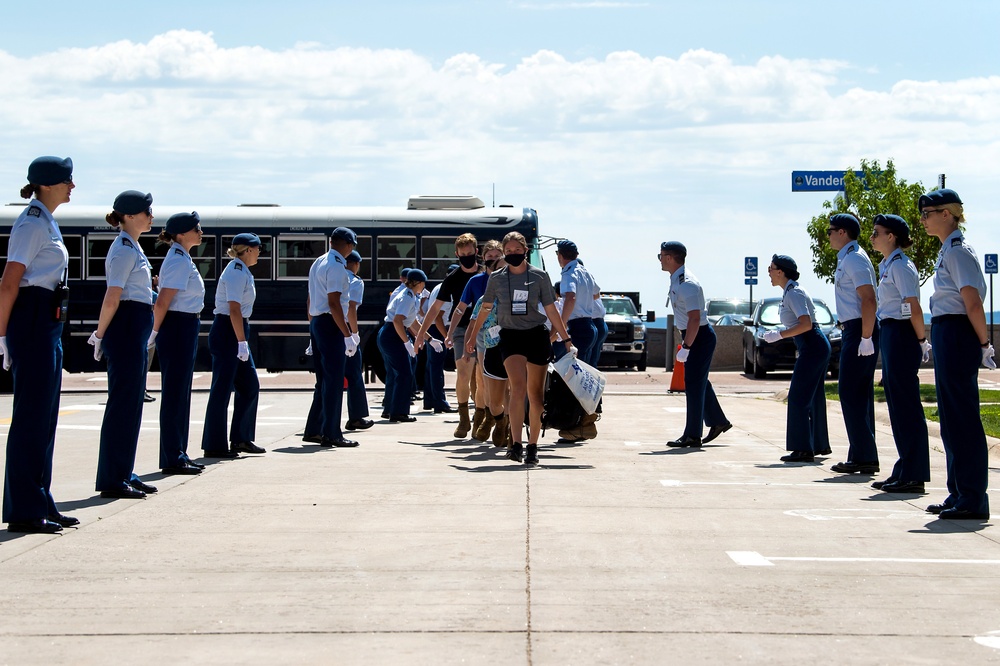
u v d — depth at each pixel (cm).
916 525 747
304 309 2586
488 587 573
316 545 673
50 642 482
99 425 1528
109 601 548
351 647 474
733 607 536
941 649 472
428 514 775
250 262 1113
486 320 1170
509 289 1039
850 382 995
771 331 1087
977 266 763
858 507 817
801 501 842
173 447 974
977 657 461
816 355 1077
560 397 1197
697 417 1205
